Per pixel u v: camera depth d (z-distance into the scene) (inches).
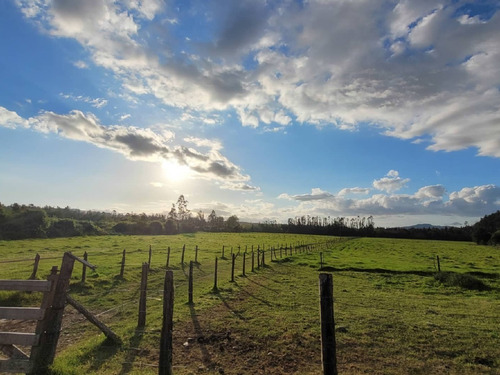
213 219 6560.0
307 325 446.6
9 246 1679.4
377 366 321.7
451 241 4709.6
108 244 1904.5
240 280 868.6
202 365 314.3
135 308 550.6
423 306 607.5
